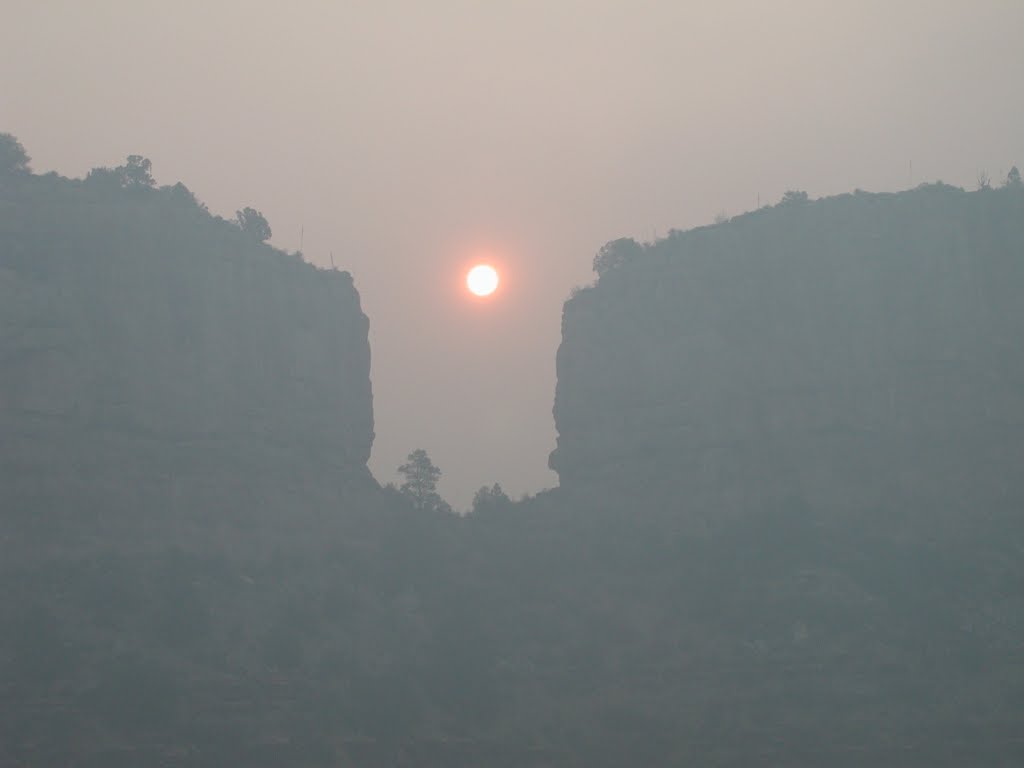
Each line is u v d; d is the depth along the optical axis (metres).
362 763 169.25
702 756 175.38
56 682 160.50
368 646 187.25
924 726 175.88
